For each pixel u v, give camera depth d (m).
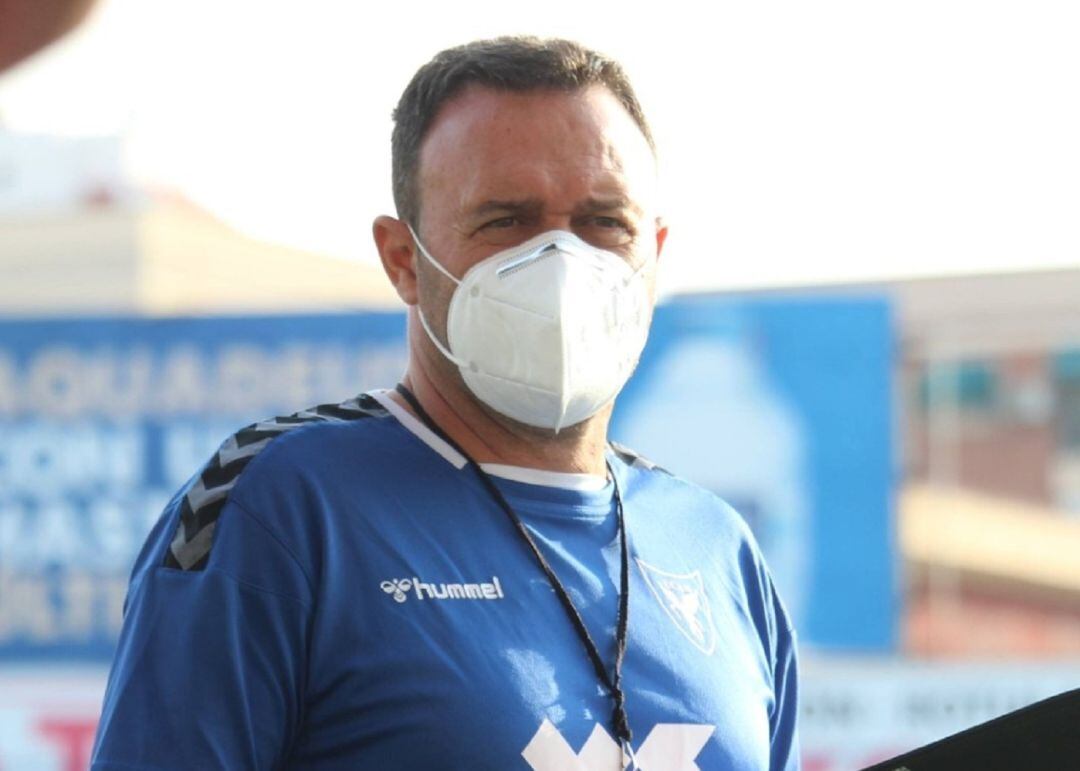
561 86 2.83
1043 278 14.52
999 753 2.55
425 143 2.87
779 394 11.24
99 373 12.16
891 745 10.98
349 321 11.98
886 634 11.09
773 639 3.08
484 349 2.77
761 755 2.82
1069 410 20.28
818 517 11.22
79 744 11.87
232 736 2.48
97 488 12.15
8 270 19.00
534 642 2.63
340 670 2.53
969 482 20.39
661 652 2.74
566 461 2.86
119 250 18.92
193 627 2.51
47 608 12.11
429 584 2.60
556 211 2.81
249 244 19.92
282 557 2.55
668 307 11.33
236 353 12.05
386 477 2.70
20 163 21.36
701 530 3.02
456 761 2.49
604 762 2.59
